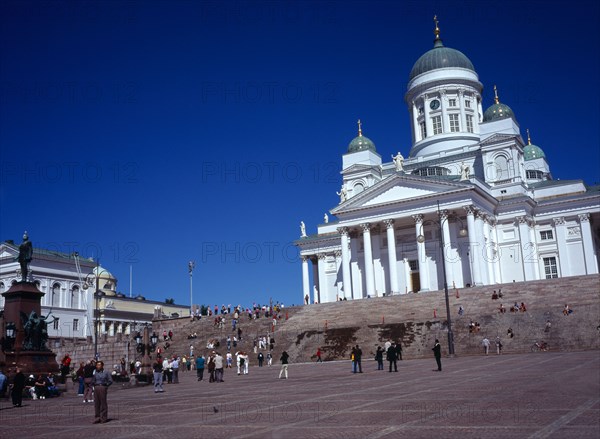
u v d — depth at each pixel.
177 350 73.44
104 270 133.12
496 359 46.72
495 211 96.12
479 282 84.56
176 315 112.00
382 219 92.69
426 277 87.69
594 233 98.38
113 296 127.62
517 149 100.06
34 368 41.38
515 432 14.51
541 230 96.94
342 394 26.56
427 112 116.12
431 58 117.12
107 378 21.41
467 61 117.81
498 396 21.97
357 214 94.81
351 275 97.56
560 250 94.75
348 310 75.38
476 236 87.62
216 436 16.33
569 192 97.69
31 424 22.25
